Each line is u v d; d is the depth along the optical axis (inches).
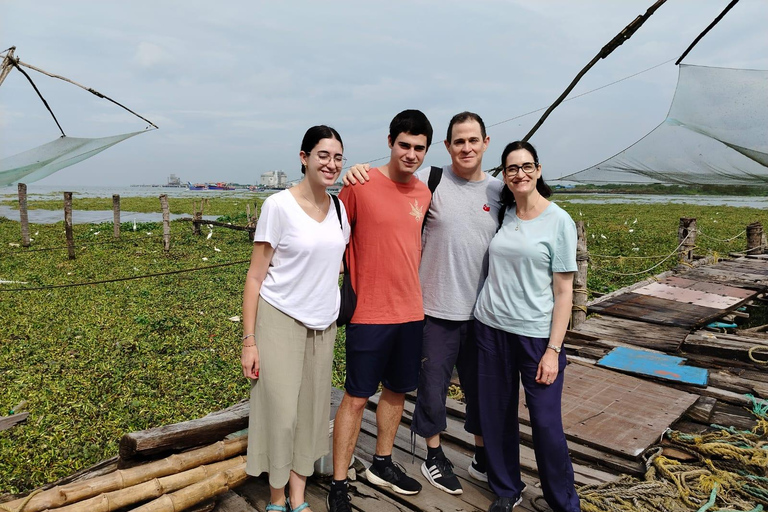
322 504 113.3
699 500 117.0
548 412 100.6
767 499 117.0
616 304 285.9
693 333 238.7
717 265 395.9
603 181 308.8
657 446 137.8
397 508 111.3
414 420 119.3
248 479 121.5
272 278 99.0
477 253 110.8
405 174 102.5
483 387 107.8
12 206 1541.6
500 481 107.4
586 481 123.4
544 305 102.0
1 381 238.7
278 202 97.0
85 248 629.0
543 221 101.7
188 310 365.1
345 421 105.5
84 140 242.1
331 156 95.2
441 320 113.3
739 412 161.9
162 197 602.5
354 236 105.9
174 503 102.8
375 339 102.7
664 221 1013.8
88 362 263.3
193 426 119.6
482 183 112.4
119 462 114.9
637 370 189.6
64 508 95.8
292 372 99.3
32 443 185.9
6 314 344.8
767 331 280.1
